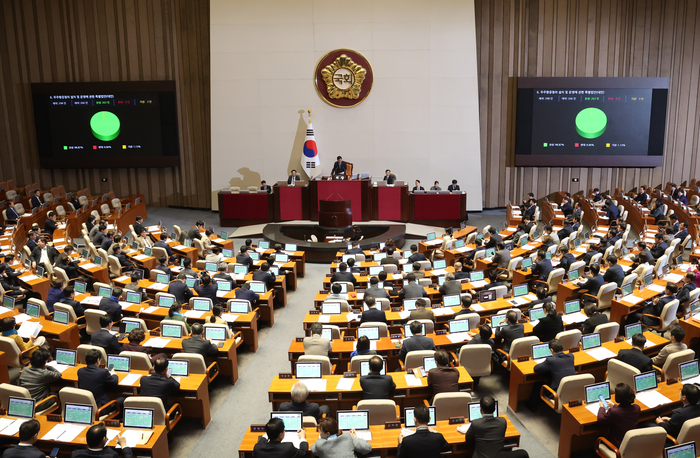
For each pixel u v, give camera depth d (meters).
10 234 13.72
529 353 6.92
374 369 5.91
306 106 19.20
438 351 6.16
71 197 19.56
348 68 18.86
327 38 18.81
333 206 16.19
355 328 8.26
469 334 7.55
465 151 19.39
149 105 19.97
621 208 16.41
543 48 19.56
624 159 19.47
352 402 6.24
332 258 14.44
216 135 19.53
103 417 5.89
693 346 7.84
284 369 8.33
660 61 19.59
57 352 6.79
